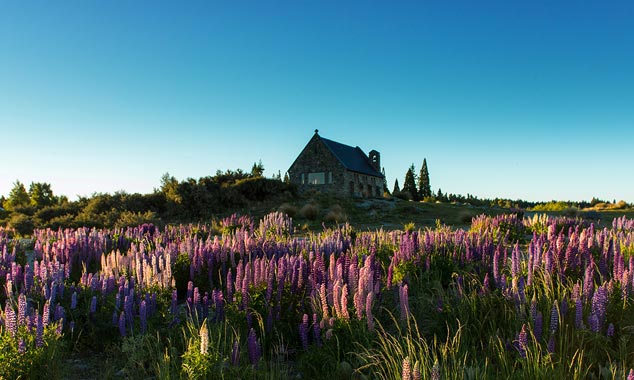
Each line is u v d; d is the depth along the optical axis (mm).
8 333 4801
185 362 4613
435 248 8688
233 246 9523
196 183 29750
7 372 4559
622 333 4859
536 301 5242
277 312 5812
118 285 6879
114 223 24516
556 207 41438
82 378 5230
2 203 65188
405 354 4742
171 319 5969
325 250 9711
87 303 6230
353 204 31750
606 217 27609
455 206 35406
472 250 8500
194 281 8297
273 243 10812
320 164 53969
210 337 5062
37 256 11781
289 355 5711
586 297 5328
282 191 33281
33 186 63094
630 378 3686
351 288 5613
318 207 28109
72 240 11875
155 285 6723
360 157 61938
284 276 6312
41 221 25828
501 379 4371
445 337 5434
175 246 9375
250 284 6285
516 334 4852
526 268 7141
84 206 30094
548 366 4301
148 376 5160
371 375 4676
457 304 5887
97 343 5961
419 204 35375
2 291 7254
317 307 5707
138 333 5711
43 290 6531
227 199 29828
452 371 4309
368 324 5016
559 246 7250
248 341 4859
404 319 5113
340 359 4992
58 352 5137
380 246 10289
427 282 7352
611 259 7289
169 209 28234
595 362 4551
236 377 4523
